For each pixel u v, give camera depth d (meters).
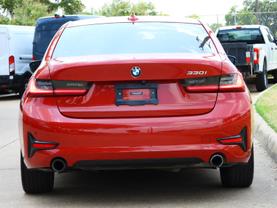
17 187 6.60
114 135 5.32
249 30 19.53
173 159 5.36
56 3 41.56
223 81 5.48
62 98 5.43
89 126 5.32
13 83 19.78
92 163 5.36
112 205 5.74
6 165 7.96
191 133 5.35
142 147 5.32
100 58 5.58
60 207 5.72
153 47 6.00
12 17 37.25
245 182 6.19
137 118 5.36
